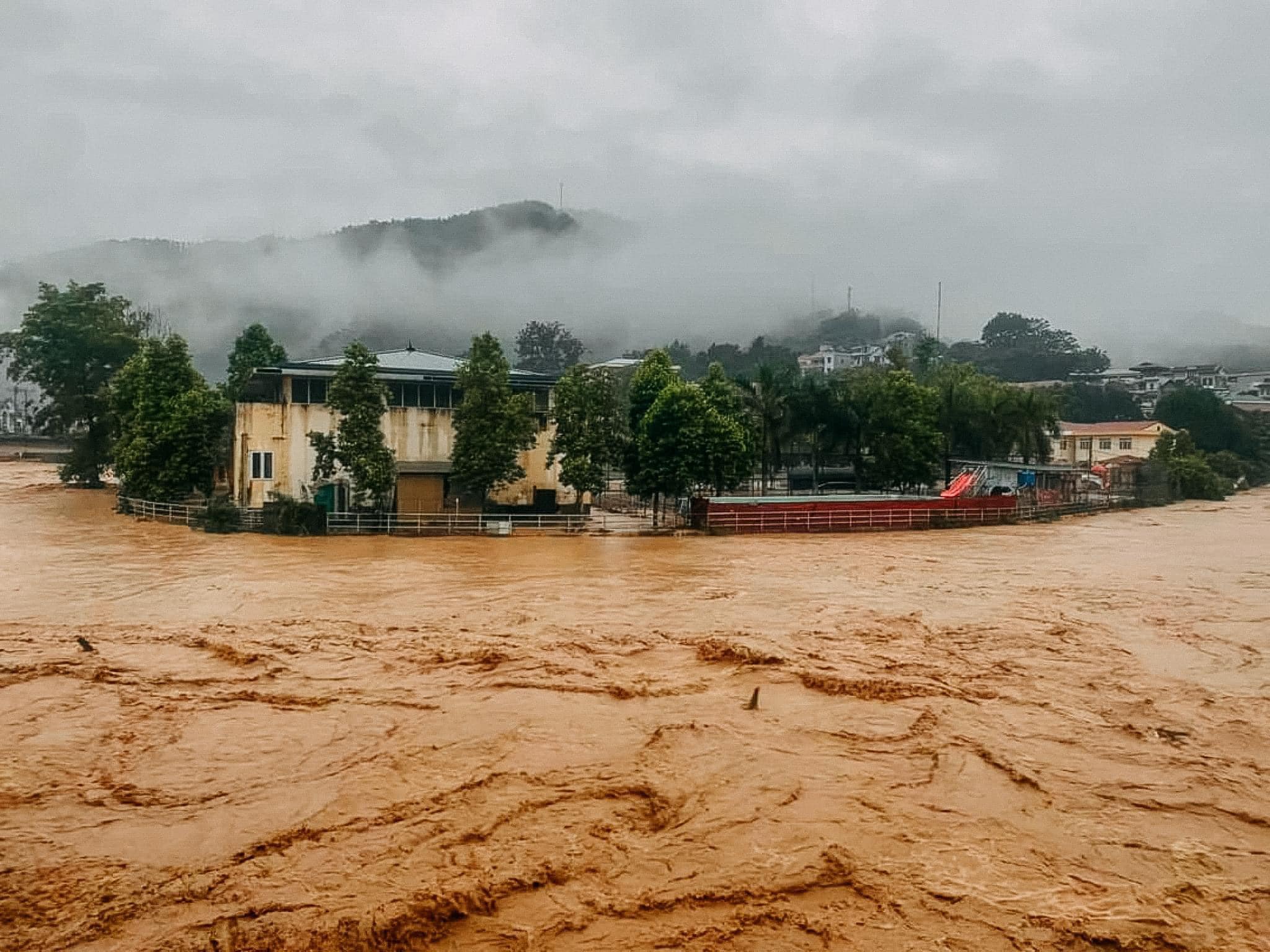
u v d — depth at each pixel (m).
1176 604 30.52
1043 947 10.20
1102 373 186.25
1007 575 37.34
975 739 16.72
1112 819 13.52
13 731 17.00
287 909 10.70
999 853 12.37
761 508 54.12
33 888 11.26
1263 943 10.38
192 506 52.00
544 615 27.44
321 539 46.47
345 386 48.03
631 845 12.40
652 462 53.97
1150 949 10.23
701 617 27.42
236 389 72.00
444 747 16.16
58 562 37.72
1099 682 20.80
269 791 14.19
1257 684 20.86
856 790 14.41
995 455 80.44
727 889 11.24
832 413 68.38
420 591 31.52
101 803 13.80
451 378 53.59
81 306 76.12
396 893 11.00
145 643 23.52
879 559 42.31
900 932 10.42
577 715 17.97
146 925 10.44
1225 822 13.52
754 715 18.09
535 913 10.72
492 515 51.56
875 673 21.09
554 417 53.03
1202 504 85.56
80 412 74.81
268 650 22.83
